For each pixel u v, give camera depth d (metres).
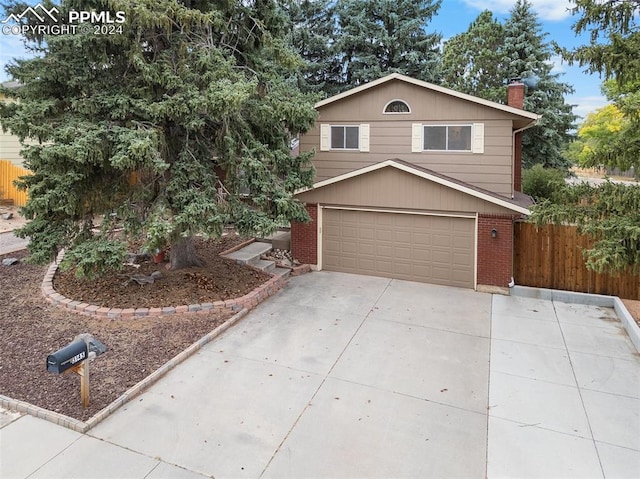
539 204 8.53
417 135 13.20
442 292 11.01
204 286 9.83
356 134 13.98
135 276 9.77
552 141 24.16
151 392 6.25
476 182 12.70
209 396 6.18
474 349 7.79
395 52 25.41
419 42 25.36
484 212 10.91
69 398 5.93
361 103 13.79
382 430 5.48
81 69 8.02
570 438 5.36
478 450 5.14
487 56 25.92
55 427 5.41
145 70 7.91
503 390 6.45
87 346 5.68
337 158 14.25
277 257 13.21
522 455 5.06
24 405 5.72
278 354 7.48
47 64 7.77
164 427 5.48
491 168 12.48
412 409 5.95
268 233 8.94
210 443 5.20
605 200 7.43
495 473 4.78
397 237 12.03
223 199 9.14
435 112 12.93
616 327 8.80
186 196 8.45
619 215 7.58
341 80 26.77
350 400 6.14
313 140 14.47
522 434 5.44
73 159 7.18
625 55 7.16
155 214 8.05
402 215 11.90
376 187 11.96
